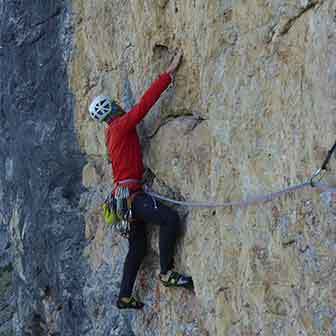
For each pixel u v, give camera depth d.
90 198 7.05
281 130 4.02
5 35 8.15
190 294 5.21
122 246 6.38
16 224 8.70
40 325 8.44
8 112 8.49
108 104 5.20
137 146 5.20
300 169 3.87
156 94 4.97
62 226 7.49
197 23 4.73
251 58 4.24
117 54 5.97
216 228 4.73
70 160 7.35
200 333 5.06
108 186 6.66
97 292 6.83
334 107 3.60
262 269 4.23
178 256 5.20
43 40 7.46
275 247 4.11
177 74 5.02
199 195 4.90
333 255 3.67
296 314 3.98
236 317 4.54
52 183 7.64
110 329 6.61
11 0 7.92
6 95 8.45
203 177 4.85
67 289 7.45
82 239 7.22
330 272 3.70
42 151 7.75
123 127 5.05
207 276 4.83
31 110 7.93
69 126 7.23
